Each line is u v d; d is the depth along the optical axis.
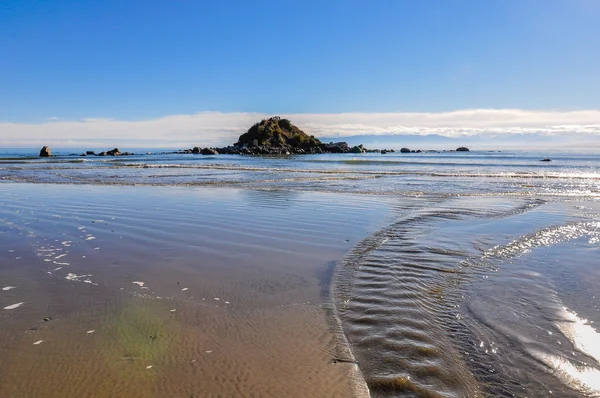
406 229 9.58
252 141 102.94
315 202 14.03
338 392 3.26
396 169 34.91
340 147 108.19
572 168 37.72
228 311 4.81
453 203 13.96
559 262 6.98
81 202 13.77
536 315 4.78
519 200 14.85
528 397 3.23
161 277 5.99
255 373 3.51
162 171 31.34
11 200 14.26
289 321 4.55
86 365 3.58
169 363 3.64
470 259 7.11
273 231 9.29
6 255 7.07
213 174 27.97
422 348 3.97
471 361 3.75
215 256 7.17
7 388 3.24
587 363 3.72
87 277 5.95
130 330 4.26
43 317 4.55
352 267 6.60
